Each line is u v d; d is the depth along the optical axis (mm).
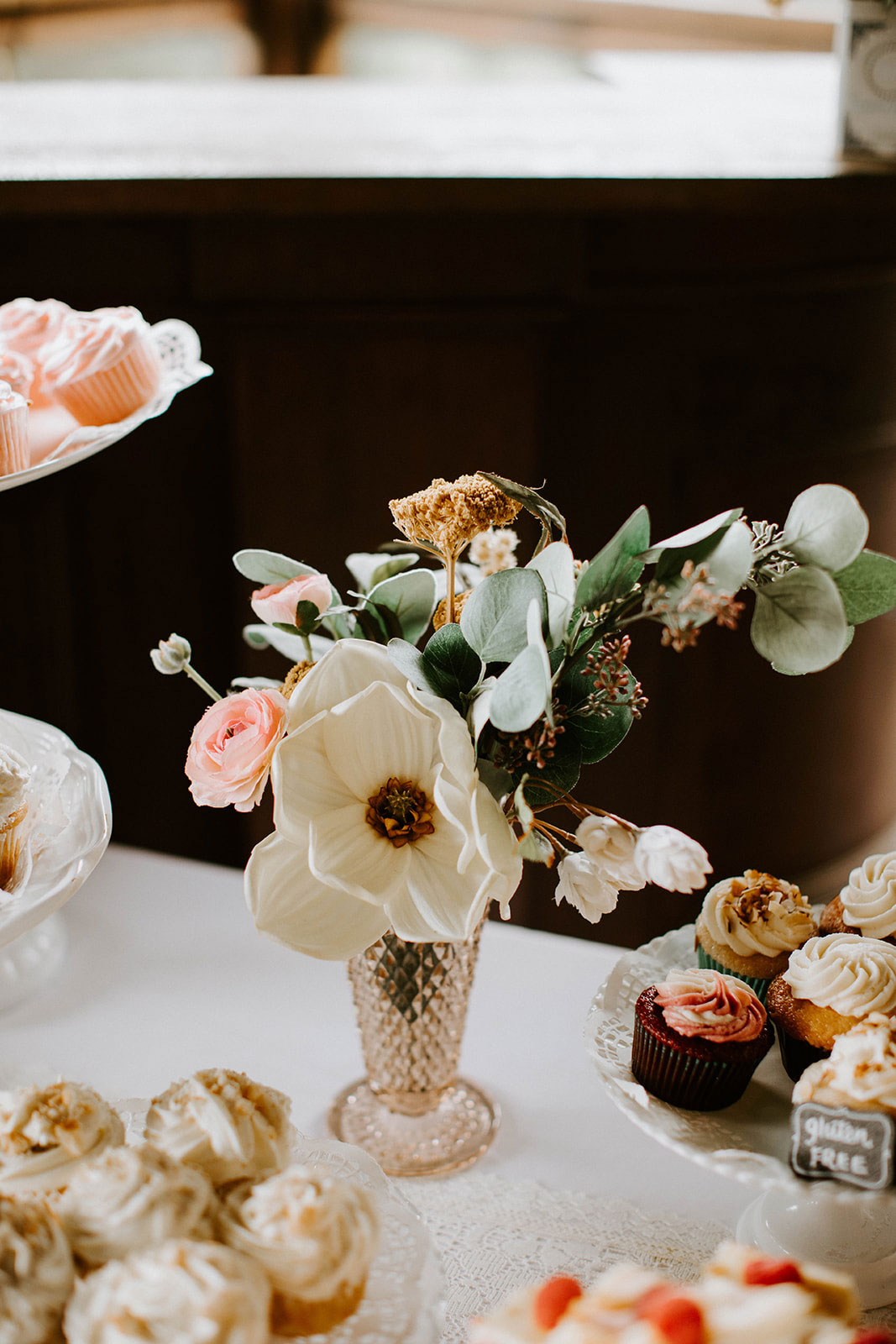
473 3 2742
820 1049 729
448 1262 722
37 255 1620
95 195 1532
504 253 1630
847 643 657
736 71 2803
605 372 1713
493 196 1560
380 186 1543
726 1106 718
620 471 1768
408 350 1671
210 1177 585
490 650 629
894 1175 595
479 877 647
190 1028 922
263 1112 618
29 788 820
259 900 658
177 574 1780
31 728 927
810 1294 457
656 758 1930
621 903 1969
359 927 663
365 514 1747
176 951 1021
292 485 1732
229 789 671
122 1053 890
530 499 669
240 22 2746
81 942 1026
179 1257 494
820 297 1784
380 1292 574
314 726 658
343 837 649
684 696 1899
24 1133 585
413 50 2801
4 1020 924
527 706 574
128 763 1873
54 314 1053
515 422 1714
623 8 2773
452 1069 832
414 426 1707
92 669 1811
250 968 1001
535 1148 820
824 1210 709
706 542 614
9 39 2656
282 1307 537
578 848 1724
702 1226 750
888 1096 609
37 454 927
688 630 597
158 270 1624
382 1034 799
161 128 2139
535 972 1000
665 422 1750
